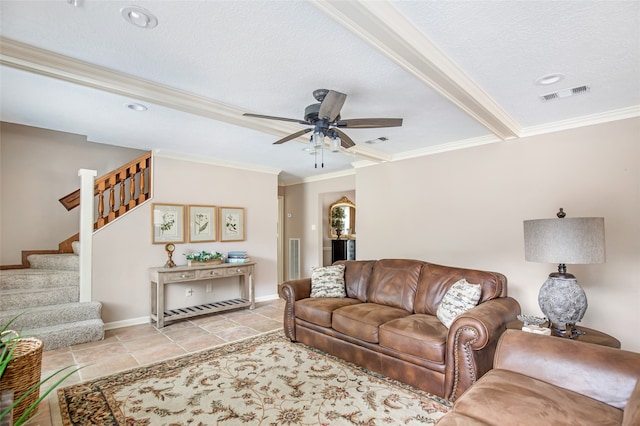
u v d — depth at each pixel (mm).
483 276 2900
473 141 4066
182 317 4309
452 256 4273
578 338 2117
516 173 3746
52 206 4457
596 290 3191
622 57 2168
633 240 3025
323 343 3281
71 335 3471
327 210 7699
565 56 2156
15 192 4223
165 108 2963
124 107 2951
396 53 1927
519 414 1369
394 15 1698
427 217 4547
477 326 2191
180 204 4777
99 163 4812
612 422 1325
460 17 1742
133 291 4316
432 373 2426
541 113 3213
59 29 1835
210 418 2158
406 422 2105
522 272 3676
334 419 2143
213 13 1696
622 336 3049
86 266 3961
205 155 4879
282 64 2236
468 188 4141
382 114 3193
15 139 4230
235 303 4988
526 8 1667
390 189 5004
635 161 3029
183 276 4359
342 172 6398
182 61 2197
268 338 3738
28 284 3752
